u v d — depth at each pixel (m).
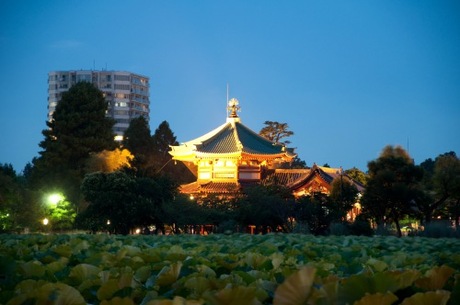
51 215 60.91
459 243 17.25
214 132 78.50
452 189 63.12
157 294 6.51
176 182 60.12
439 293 5.12
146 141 90.31
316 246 14.25
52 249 12.03
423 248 15.15
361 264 9.03
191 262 8.99
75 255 11.36
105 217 55.75
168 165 92.19
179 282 7.12
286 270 7.62
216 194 64.56
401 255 10.77
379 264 8.86
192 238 20.28
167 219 56.47
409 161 63.91
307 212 56.25
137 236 22.44
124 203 55.47
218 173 74.06
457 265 8.77
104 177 56.56
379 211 60.44
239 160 73.19
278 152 75.38
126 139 91.19
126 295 6.52
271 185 63.09
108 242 17.69
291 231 55.22
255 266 9.32
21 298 5.66
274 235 21.34
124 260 9.62
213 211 57.69
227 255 10.72
